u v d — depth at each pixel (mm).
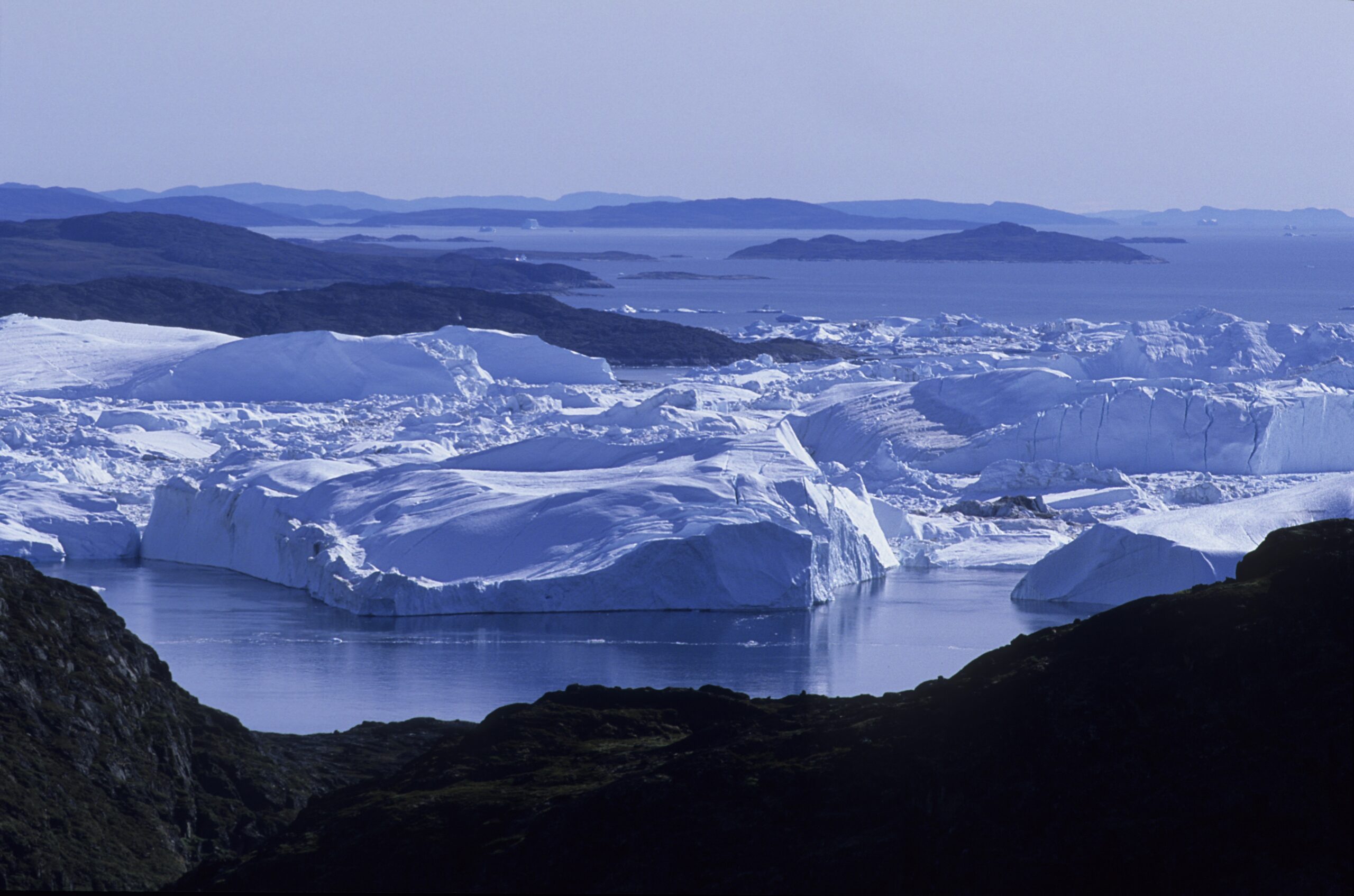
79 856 188250
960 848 139500
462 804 169500
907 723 159250
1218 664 147625
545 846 153875
